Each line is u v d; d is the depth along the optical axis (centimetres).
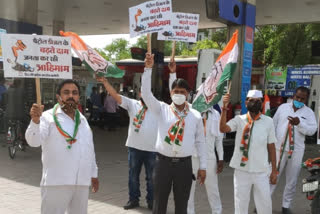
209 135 486
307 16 1568
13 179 704
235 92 964
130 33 439
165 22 424
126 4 1507
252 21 980
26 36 337
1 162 858
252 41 995
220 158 495
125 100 522
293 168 558
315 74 1658
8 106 951
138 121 525
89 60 444
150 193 545
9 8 1605
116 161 933
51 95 1517
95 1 1476
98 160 938
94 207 553
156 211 384
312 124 555
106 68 453
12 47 335
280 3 1347
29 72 338
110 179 739
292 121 543
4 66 334
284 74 1903
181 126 375
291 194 561
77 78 1822
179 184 378
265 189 424
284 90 1908
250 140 427
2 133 1279
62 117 333
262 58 2125
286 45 1848
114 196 617
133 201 550
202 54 1020
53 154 321
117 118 1627
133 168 542
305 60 1830
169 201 595
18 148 979
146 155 534
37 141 314
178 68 1711
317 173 495
